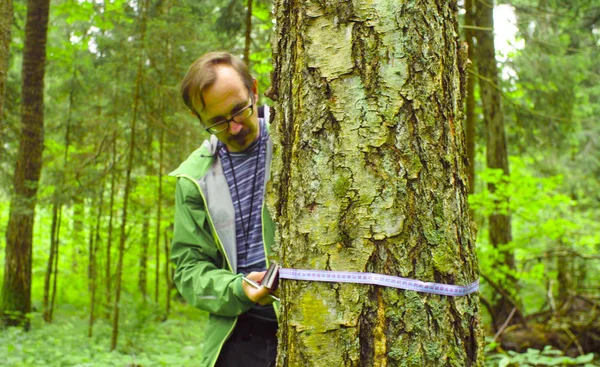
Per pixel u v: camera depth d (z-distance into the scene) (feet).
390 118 3.37
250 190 5.77
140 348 17.95
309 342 3.42
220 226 5.69
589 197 32.96
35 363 14.71
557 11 20.15
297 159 3.56
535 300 23.30
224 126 5.58
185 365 15.24
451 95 3.65
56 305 28.86
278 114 3.85
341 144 3.41
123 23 20.70
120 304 18.43
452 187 3.54
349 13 3.43
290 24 3.74
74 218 25.48
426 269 3.38
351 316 3.34
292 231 3.56
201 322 25.45
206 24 19.38
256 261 5.65
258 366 5.65
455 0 3.88
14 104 24.49
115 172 20.04
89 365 14.43
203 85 5.38
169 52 18.70
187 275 5.66
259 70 20.26
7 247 21.81
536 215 18.24
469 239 3.71
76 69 23.02
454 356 3.43
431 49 3.51
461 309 3.51
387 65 3.40
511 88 22.44
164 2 18.80
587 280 22.58
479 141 25.41
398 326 3.32
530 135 22.84
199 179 5.83
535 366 13.20
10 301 21.49
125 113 19.90
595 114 28.94
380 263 3.34
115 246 26.94
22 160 20.98
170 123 19.74
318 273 3.40
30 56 21.22
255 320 5.74
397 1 3.44
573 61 21.80
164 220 24.90
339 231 3.38
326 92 3.46
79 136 24.45
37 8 21.39
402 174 3.36
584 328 16.25
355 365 3.32
